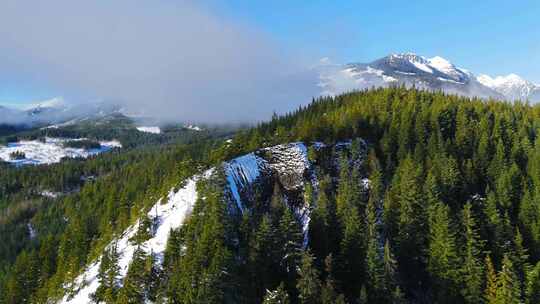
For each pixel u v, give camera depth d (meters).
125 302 76.06
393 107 145.50
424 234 87.00
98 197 188.88
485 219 91.00
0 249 178.88
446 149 115.56
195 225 87.50
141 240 94.44
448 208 85.44
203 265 77.06
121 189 184.25
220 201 89.19
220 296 72.44
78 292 92.56
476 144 122.44
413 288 83.06
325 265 83.62
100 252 106.06
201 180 102.19
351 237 82.88
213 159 115.12
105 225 131.75
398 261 84.94
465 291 75.75
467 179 105.75
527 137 126.31
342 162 107.31
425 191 92.75
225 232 85.56
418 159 109.56
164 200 106.81
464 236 83.44
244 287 77.94
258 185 105.44
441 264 78.69
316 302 72.75
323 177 104.81
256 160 110.50
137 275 78.94
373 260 76.88
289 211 86.12
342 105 169.88
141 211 111.88
